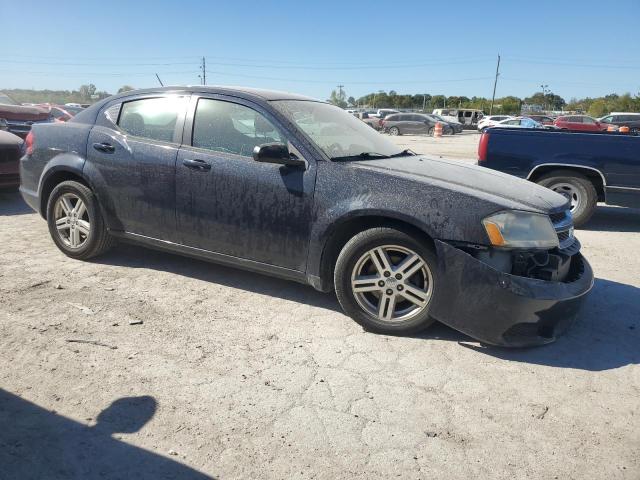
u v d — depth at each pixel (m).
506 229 3.29
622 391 3.10
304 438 2.58
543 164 7.26
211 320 3.83
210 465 2.37
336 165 3.74
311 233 3.76
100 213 4.74
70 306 3.94
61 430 2.55
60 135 4.90
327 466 2.39
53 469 2.30
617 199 7.11
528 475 2.39
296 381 3.07
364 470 2.38
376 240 3.57
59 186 4.87
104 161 4.59
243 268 4.20
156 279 4.59
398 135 37.38
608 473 2.42
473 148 22.55
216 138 4.19
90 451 2.42
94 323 3.69
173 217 4.32
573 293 3.38
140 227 4.54
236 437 2.56
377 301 3.79
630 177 6.95
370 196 3.55
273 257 3.97
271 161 3.71
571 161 7.16
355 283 3.69
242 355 3.34
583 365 3.38
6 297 4.05
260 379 3.07
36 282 4.38
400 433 2.65
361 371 3.21
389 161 4.06
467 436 2.65
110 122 4.73
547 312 3.30
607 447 2.60
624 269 5.47
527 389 3.08
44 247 5.39
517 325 3.30
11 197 8.26
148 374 3.07
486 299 3.29
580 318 4.10
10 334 3.46
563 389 3.10
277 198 3.85
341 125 4.46
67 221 4.93
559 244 3.53
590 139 7.05
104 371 3.08
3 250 5.24
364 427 2.68
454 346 3.56
